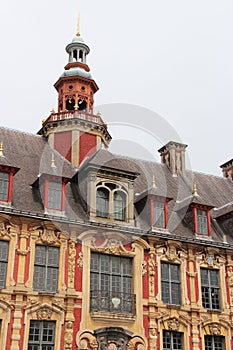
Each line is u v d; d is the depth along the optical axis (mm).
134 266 23922
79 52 33594
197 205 26891
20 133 28922
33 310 21062
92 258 23438
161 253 24828
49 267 22250
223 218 28375
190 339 23719
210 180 33375
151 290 23750
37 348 20781
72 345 21266
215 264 25969
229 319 25047
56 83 32125
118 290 23359
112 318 22203
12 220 22094
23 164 26000
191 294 24641
